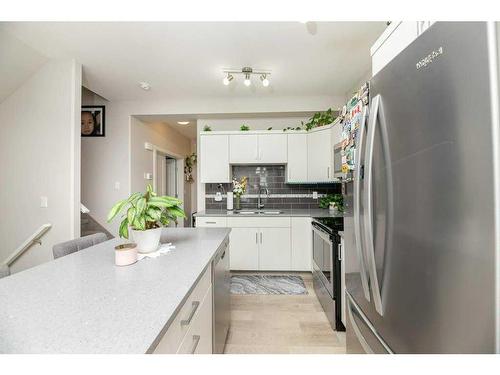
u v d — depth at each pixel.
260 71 2.81
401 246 0.81
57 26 2.01
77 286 0.88
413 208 0.75
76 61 2.55
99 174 3.66
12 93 2.55
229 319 1.98
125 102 3.67
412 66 0.75
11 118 2.56
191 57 2.52
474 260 0.56
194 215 3.35
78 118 2.57
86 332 0.61
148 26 2.03
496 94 0.51
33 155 2.53
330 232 2.08
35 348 0.55
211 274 1.33
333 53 2.46
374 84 0.98
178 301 0.77
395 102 0.84
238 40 2.23
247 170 3.90
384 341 0.94
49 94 2.52
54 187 2.51
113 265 1.10
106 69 2.76
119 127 3.67
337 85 3.21
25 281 0.93
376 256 0.95
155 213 1.24
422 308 0.72
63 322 0.65
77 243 1.55
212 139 3.60
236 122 3.89
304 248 3.24
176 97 3.59
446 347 0.64
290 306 2.42
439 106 0.65
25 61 2.39
